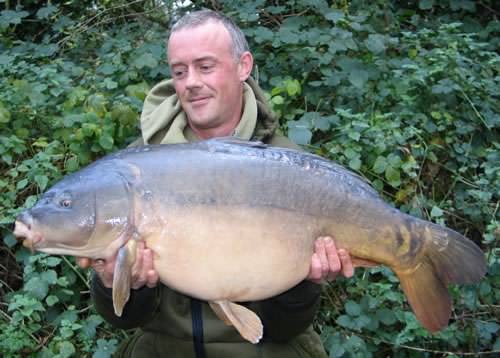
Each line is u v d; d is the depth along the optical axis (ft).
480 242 14.78
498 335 13.84
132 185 7.75
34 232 7.63
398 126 14.26
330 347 12.58
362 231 8.26
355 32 17.60
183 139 9.70
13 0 21.80
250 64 10.06
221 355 9.05
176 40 9.55
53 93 14.85
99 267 8.09
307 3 17.15
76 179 7.82
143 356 9.37
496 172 14.16
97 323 12.57
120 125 14.12
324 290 13.44
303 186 8.13
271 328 9.10
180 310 9.11
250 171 7.99
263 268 7.95
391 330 13.16
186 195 7.78
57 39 20.61
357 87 15.29
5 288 13.94
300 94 16.22
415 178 14.25
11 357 12.25
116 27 19.92
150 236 7.73
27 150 14.62
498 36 19.93
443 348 13.35
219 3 18.42
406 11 19.97
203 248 7.78
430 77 15.87
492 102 16.12
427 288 8.48
